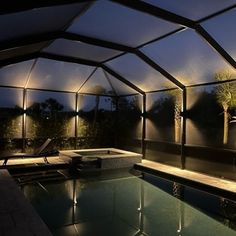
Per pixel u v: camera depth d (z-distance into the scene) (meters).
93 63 9.79
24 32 5.61
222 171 8.08
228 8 4.91
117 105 13.57
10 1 3.63
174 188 7.82
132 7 5.11
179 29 6.09
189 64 7.82
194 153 9.16
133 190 7.62
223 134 8.16
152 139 11.23
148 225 5.10
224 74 7.59
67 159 10.02
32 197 6.80
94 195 7.11
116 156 10.09
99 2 4.98
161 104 10.84
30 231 3.98
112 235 4.62
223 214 5.73
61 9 4.79
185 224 5.19
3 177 7.26
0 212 4.73
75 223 5.14
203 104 8.89
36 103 11.44
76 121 12.39
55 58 8.76
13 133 10.94
